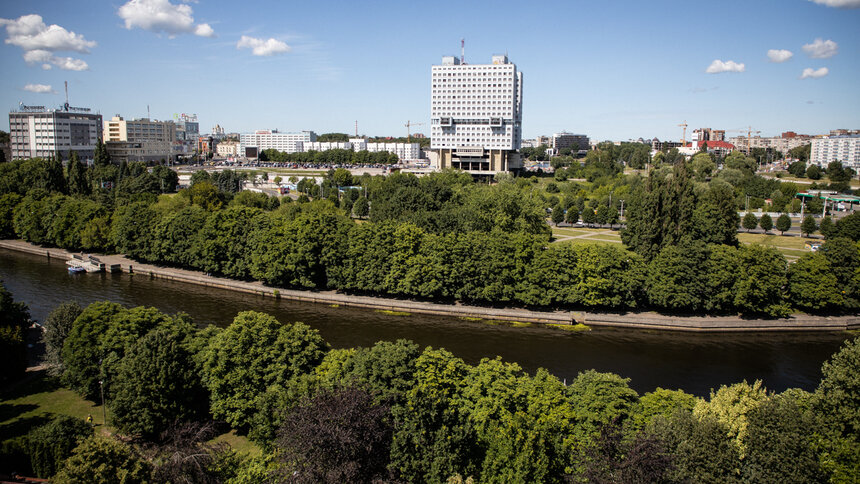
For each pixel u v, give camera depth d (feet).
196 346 308.60
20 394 329.72
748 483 211.82
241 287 578.25
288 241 558.97
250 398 286.66
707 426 216.54
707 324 476.13
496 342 444.55
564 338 456.86
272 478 200.85
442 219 652.07
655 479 184.75
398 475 215.92
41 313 486.79
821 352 435.12
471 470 234.99
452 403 251.19
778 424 215.72
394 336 453.58
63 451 241.76
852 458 214.48
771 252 500.33
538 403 250.16
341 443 187.93
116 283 600.80
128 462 193.47
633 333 472.85
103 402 296.51
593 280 493.77
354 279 547.08
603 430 208.74
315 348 305.32
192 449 209.67
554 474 233.76
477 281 518.37
